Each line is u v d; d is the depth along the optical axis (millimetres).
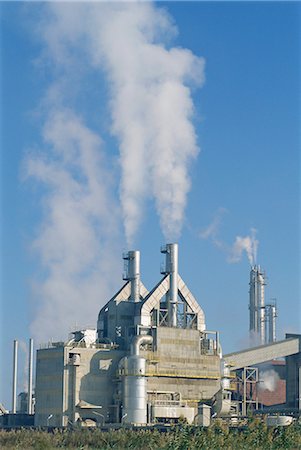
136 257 184125
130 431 118688
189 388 175625
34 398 186125
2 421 179625
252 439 98250
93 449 109812
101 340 176500
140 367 165625
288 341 195375
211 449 97188
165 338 173750
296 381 195875
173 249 179875
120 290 182250
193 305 181125
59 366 169250
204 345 180500
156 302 176500
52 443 117000
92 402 168750
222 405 169875
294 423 107125
